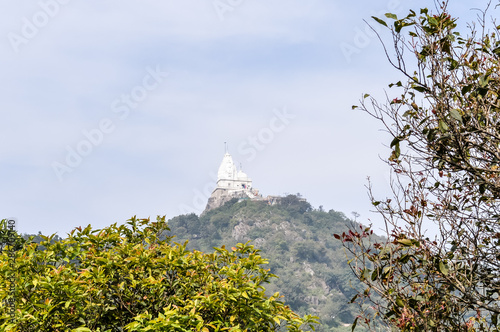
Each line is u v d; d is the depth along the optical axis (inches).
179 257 513.0
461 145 384.8
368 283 389.7
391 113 413.4
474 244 393.7
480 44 414.6
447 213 407.2
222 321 483.2
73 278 501.7
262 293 487.8
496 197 409.4
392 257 391.2
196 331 434.3
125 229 590.2
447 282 384.5
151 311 514.6
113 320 514.9
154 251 542.9
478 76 402.3
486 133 382.6
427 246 393.1
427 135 389.4
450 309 389.7
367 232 403.2
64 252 546.9
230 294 472.4
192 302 461.1
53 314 473.4
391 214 403.2
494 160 384.2
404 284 394.6
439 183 419.2
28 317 449.1
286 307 505.4
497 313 375.9
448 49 390.9
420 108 417.1
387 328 384.2
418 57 395.2
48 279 474.3
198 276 517.0
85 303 498.0
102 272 495.2
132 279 497.0
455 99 412.5
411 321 381.1
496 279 396.2
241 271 486.6
